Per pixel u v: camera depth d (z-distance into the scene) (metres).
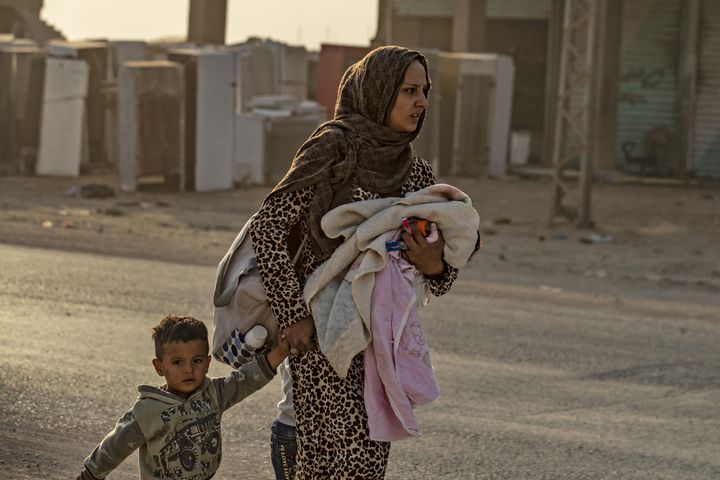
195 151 24.70
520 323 11.07
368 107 4.07
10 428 6.39
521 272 15.40
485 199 25.48
